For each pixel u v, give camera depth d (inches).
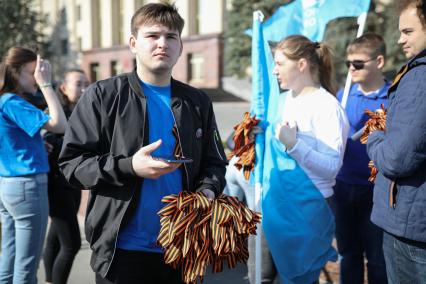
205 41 945.5
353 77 113.1
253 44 106.6
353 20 547.2
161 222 71.7
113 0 1165.7
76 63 1326.3
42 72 106.1
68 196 119.0
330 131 91.4
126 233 75.1
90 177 71.0
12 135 101.2
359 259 117.8
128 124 73.5
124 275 74.9
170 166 66.7
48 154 116.0
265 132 100.5
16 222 104.0
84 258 159.0
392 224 70.4
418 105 64.0
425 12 67.4
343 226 116.6
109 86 74.7
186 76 998.4
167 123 76.9
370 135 78.0
